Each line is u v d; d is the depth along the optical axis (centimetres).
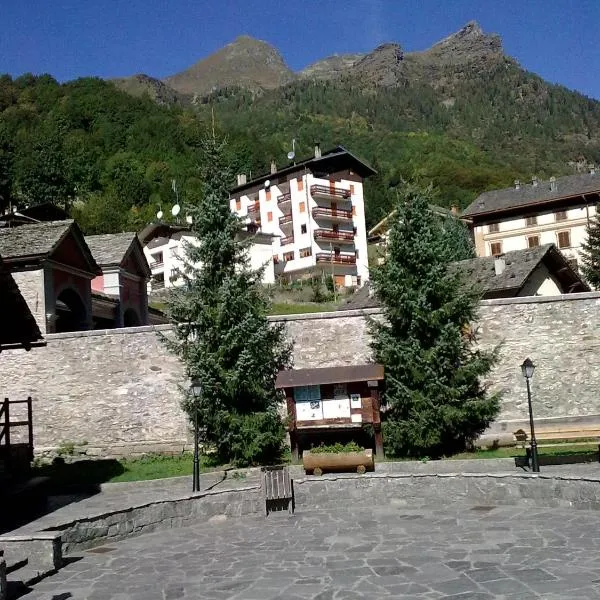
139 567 991
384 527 1146
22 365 1900
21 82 11194
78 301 2372
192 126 10244
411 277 1636
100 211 7369
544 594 744
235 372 1644
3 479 1544
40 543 997
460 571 856
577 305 1762
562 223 5872
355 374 1591
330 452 1511
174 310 1739
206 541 1134
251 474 1598
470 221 6316
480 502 1298
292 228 6159
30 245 2131
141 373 1858
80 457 1830
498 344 1759
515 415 1741
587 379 1736
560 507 1205
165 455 1808
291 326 1841
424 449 1638
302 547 1041
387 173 10188
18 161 8475
